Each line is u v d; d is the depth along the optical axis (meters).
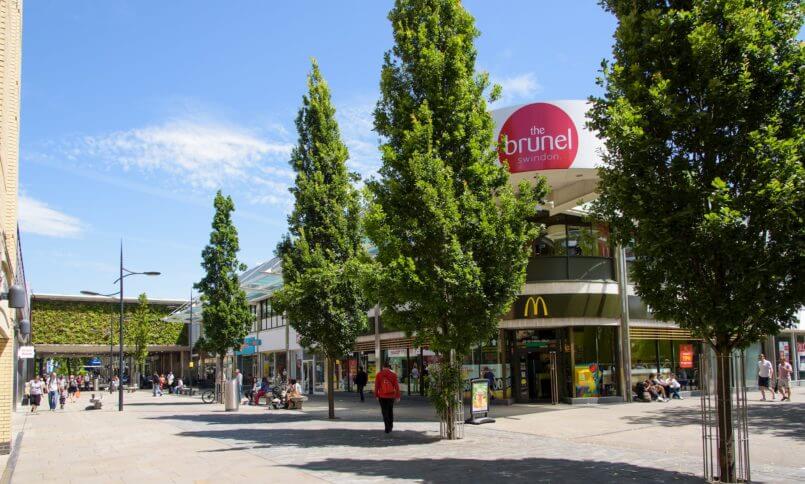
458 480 9.48
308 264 21.03
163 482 10.01
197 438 16.12
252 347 48.69
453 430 14.58
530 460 11.37
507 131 20.80
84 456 13.74
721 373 8.86
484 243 13.88
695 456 11.76
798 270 8.08
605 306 23.89
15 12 16.11
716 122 8.70
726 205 8.29
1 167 10.84
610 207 9.43
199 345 34.47
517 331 24.55
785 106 8.61
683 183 8.55
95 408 32.25
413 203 14.20
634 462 11.06
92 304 60.34
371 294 14.23
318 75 23.14
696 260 8.64
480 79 15.47
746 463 8.75
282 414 24.00
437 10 15.41
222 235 34.38
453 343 13.98
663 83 8.62
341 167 22.66
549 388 24.45
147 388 67.44
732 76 8.58
